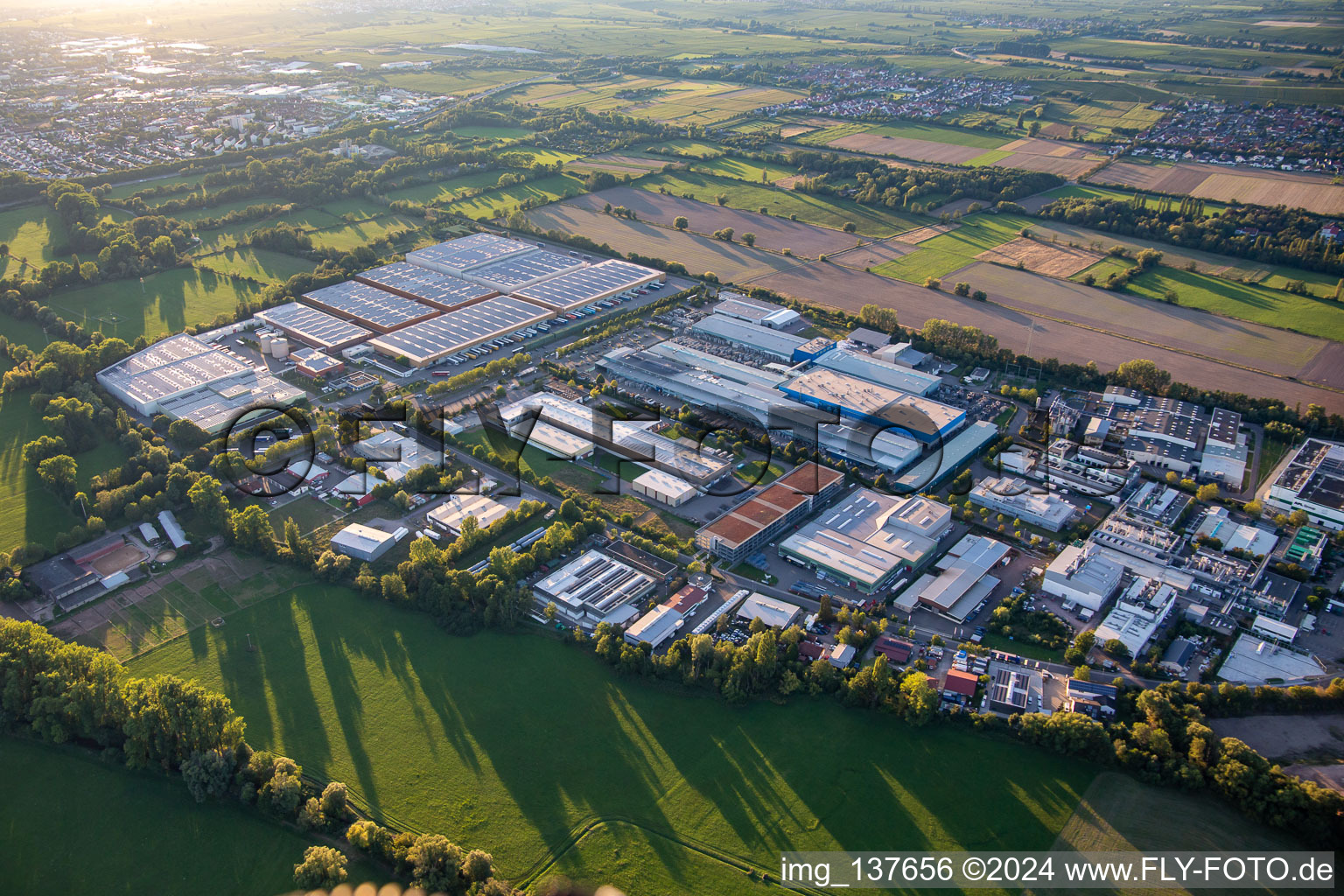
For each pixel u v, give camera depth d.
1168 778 177.12
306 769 183.75
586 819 173.00
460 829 171.12
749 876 162.12
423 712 198.12
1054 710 196.88
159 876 162.38
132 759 179.25
